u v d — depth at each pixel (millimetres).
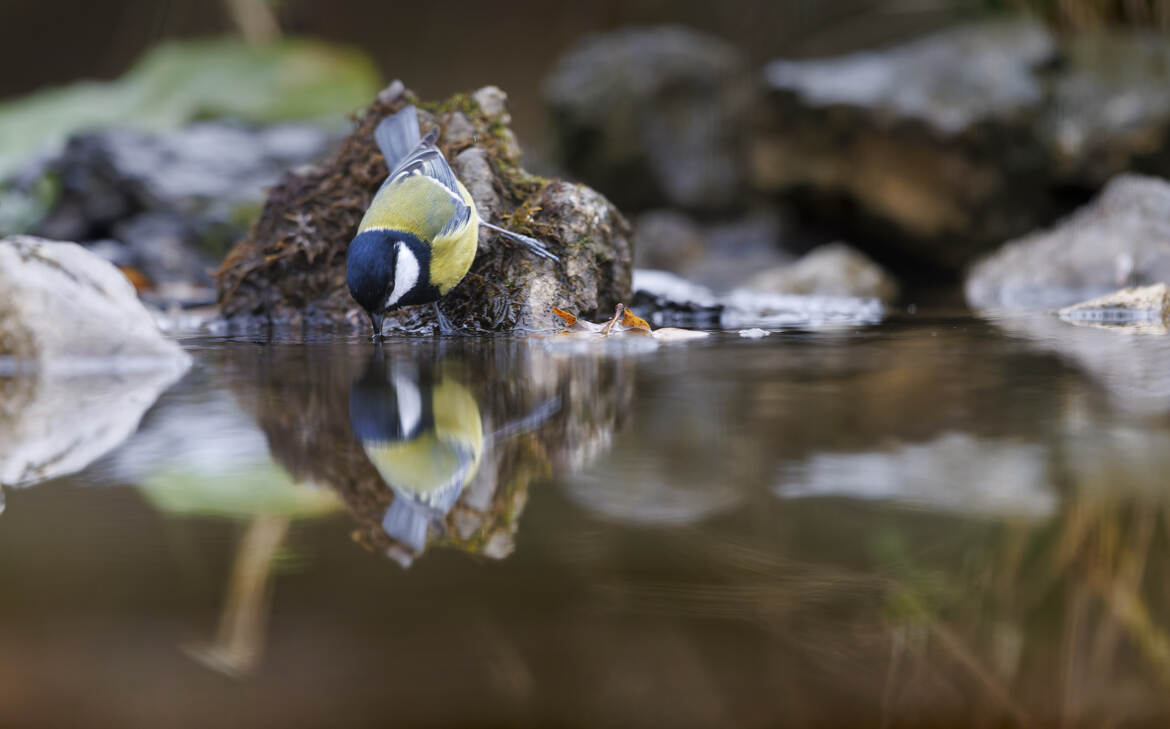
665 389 5734
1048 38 20781
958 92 20125
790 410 5027
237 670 2166
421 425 4754
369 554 2891
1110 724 2012
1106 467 3760
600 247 10078
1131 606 2492
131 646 2301
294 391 5883
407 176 8398
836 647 2236
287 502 3471
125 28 34938
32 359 6992
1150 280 14203
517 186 10281
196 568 2807
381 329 8352
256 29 29422
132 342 7227
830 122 21062
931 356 7195
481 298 9523
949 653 2238
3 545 3037
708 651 2268
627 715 1968
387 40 35531
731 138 27562
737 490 3500
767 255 22547
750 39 28984
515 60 35719
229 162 19734
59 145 20641
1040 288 14945
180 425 4910
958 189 20094
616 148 27125
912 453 4031
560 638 2311
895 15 23672
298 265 10594
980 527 3066
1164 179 19375
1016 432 4438
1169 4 21078
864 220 21578
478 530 3082
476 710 1997
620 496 3469
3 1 34500
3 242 7430
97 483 3811
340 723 1970
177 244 18359
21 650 2266
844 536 2973
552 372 6473
